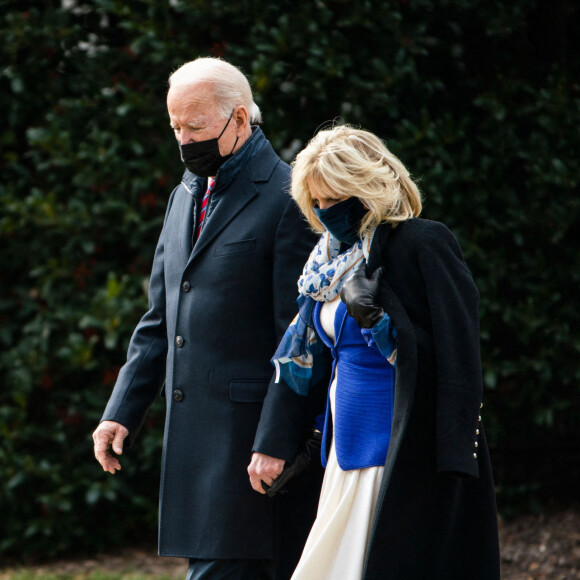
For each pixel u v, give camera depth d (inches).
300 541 384.8
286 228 377.4
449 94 702.5
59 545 672.4
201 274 384.8
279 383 358.6
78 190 673.6
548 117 680.4
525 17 703.1
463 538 322.3
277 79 644.7
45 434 667.4
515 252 687.7
